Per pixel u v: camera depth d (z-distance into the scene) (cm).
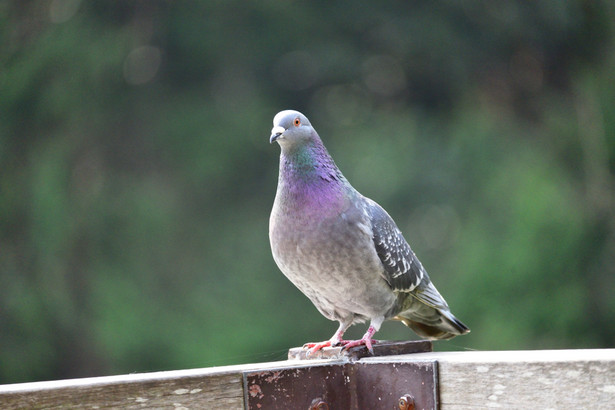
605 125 1472
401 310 589
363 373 431
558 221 1383
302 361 445
